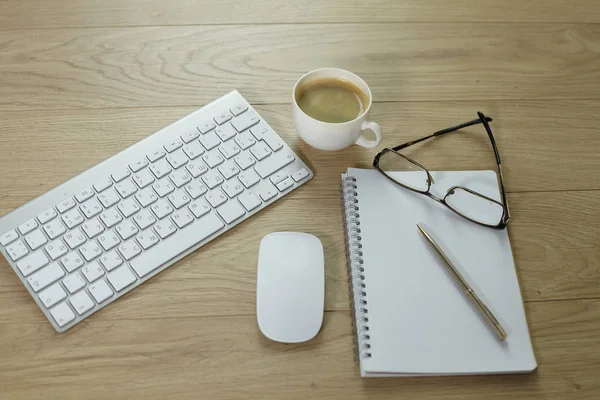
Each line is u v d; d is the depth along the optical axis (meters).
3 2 0.97
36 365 0.69
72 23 0.96
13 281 0.74
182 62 0.94
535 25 1.04
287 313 0.71
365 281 0.75
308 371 0.70
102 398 0.67
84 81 0.91
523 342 0.72
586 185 0.87
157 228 0.77
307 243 0.75
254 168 0.83
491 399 0.70
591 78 0.99
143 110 0.89
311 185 0.84
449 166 0.87
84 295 0.72
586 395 0.71
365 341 0.71
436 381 0.71
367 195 0.82
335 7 1.02
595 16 1.06
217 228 0.78
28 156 0.83
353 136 0.81
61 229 0.76
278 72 0.94
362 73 0.96
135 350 0.70
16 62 0.92
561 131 0.92
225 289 0.75
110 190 0.79
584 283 0.79
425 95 0.94
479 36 1.02
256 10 1.00
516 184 0.87
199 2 1.00
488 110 0.94
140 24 0.97
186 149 0.83
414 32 1.01
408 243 0.79
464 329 0.73
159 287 0.74
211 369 0.70
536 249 0.81
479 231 0.81
